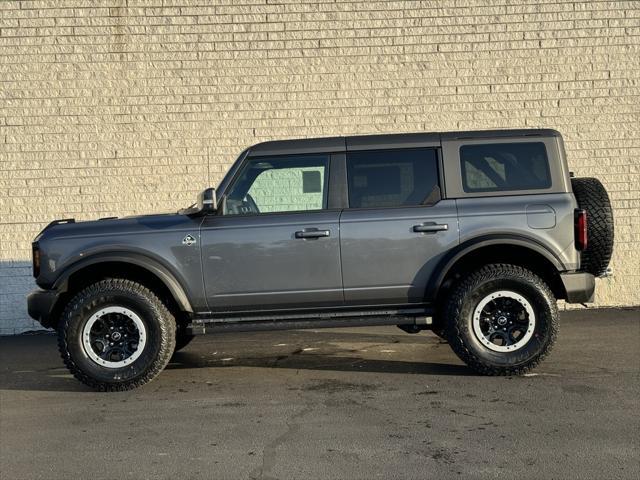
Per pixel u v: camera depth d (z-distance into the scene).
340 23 9.77
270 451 4.57
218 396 5.87
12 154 9.72
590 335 7.84
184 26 9.77
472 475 4.12
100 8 9.73
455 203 6.16
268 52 9.79
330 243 6.11
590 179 6.64
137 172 9.78
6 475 4.32
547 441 4.61
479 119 9.81
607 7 9.73
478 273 6.08
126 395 5.99
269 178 6.32
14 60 9.71
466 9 9.77
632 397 5.48
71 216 9.76
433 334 8.34
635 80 9.73
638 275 9.69
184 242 6.12
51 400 5.94
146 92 9.78
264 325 6.24
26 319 9.70
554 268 6.15
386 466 4.28
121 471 4.34
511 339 6.08
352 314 6.25
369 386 6.02
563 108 9.78
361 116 9.82
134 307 6.03
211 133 9.79
